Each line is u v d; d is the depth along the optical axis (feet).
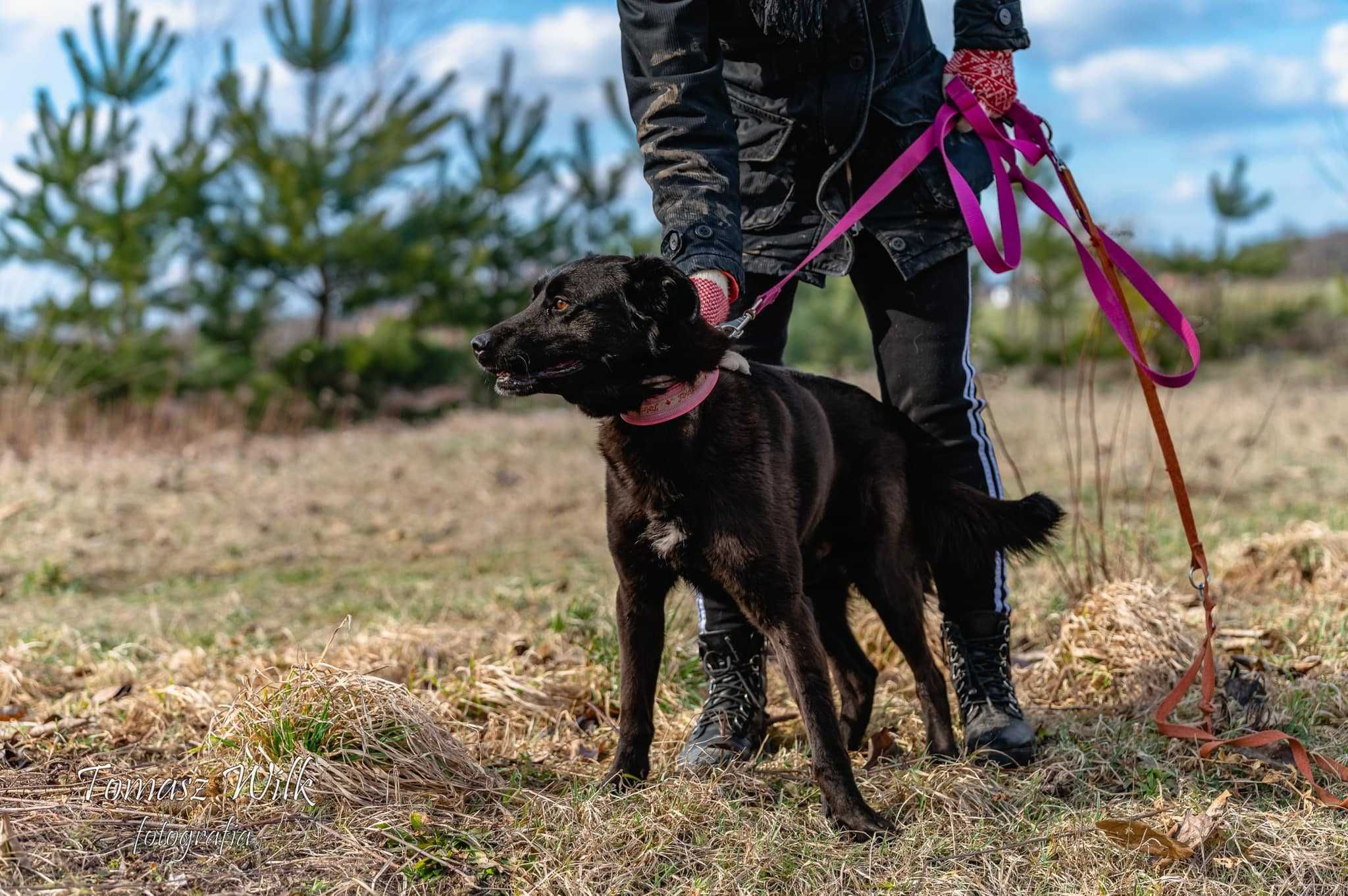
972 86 10.36
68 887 7.15
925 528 10.39
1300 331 60.90
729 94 10.39
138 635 14.80
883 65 10.08
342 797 8.57
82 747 10.24
